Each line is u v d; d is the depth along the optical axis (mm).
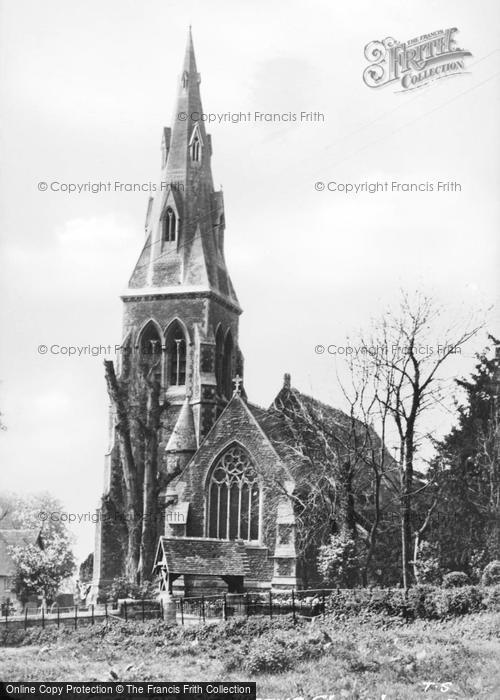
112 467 87562
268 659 31109
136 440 88625
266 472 72625
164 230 95062
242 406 75125
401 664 29453
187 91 98062
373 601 41594
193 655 35969
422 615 40375
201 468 75188
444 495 61594
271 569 70812
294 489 70938
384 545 62000
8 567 94688
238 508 73875
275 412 78188
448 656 30359
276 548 69812
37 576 93938
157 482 79375
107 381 81250
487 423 64812
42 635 44438
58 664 35344
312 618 42125
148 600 53969
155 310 93375
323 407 76250
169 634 40906
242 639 38000
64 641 42875
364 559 60656
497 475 63031
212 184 97500
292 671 30109
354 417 57625
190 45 77125
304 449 70375
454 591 40031
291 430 73438
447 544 59812
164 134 97625
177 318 92688
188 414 86438
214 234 96188
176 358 92812
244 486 74000
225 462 74812
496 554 57219
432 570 54156
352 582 56594
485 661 29672
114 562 84438
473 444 63906
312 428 64562
